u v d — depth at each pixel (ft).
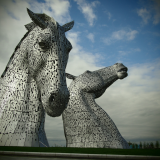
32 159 10.34
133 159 10.73
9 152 10.88
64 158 11.03
